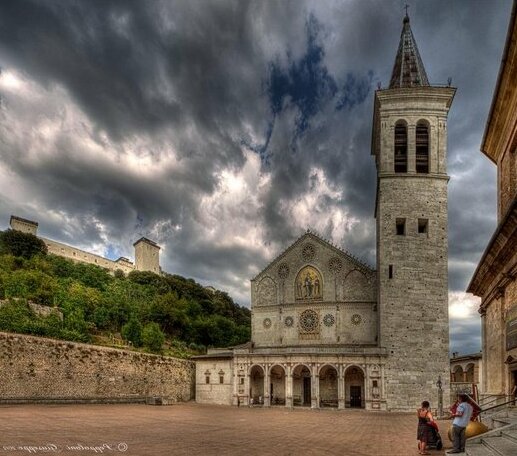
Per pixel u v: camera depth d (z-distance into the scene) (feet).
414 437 100.89
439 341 224.12
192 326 365.61
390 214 236.43
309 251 273.13
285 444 84.17
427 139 244.83
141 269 526.16
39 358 189.37
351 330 258.16
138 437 88.02
